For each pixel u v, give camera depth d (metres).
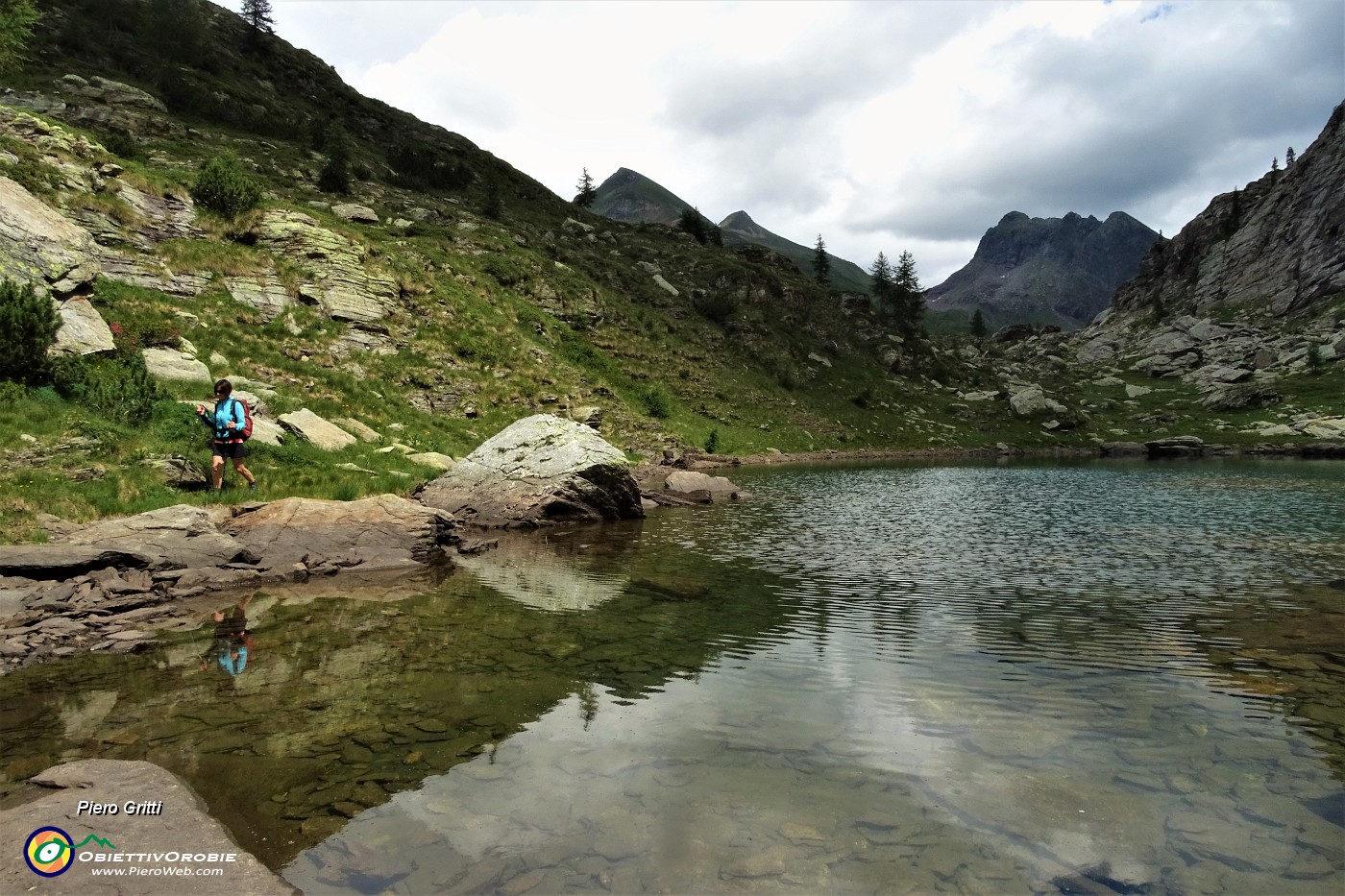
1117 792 5.76
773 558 17.41
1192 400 116.12
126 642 9.77
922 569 15.98
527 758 6.32
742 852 4.82
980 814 5.39
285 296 33.97
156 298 28.09
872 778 6.00
